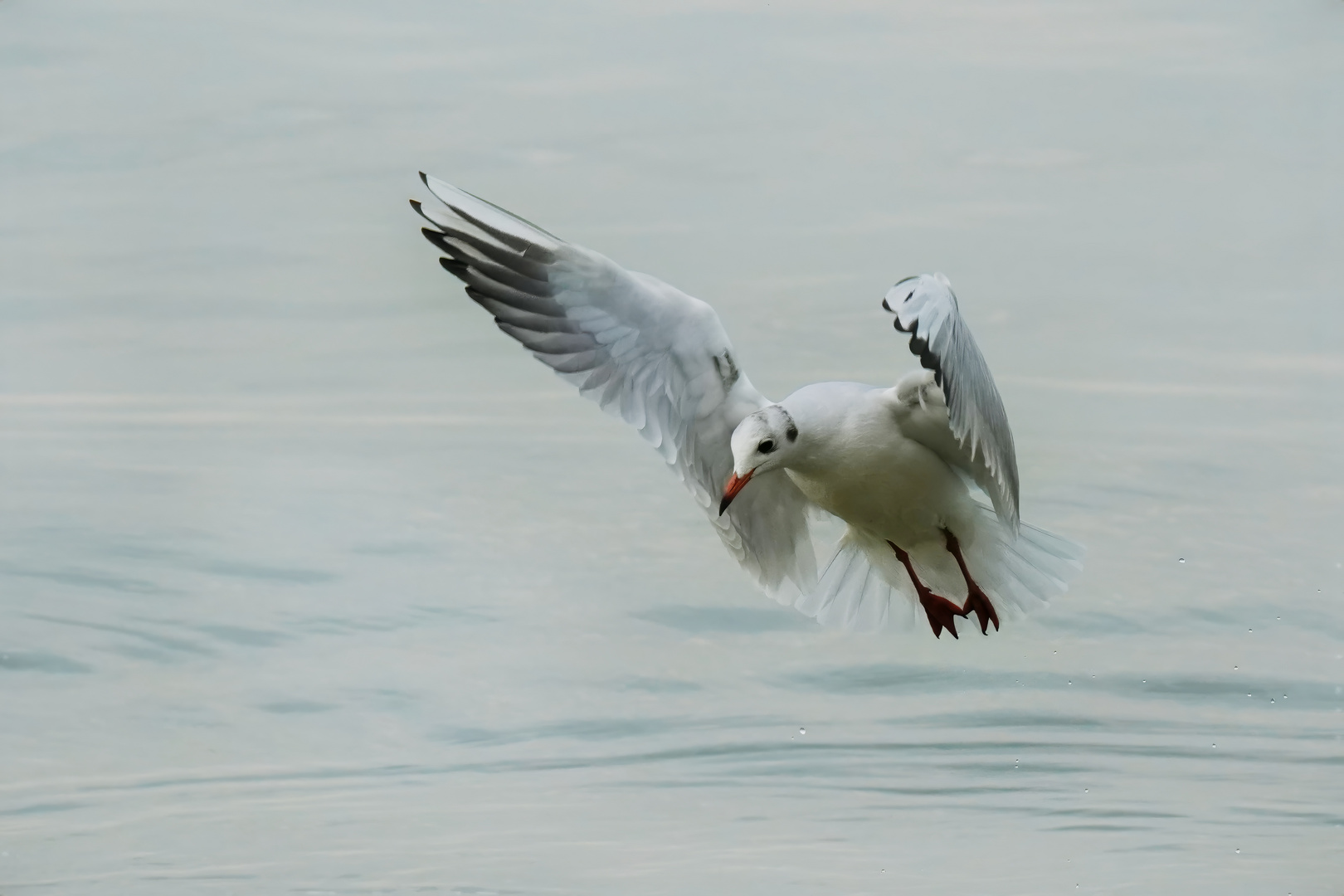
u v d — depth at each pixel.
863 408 9.12
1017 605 9.77
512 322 8.88
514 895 9.00
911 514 9.45
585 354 8.93
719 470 9.48
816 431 9.04
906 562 9.72
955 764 10.57
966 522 9.52
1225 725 11.01
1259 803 10.05
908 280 8.07
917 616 10.10
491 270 8.81
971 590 9.55
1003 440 8.72
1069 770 10.47
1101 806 10.00
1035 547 9.73
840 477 9.23
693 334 8.89
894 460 9.16
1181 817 9.89
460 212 8.82
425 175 8.85
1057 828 9.73
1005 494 8.97
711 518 9.68
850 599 10.15
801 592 10.14
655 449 9.14
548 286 8.79
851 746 10.80
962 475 9.55
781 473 9.73
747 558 9.95
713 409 9.22
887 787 10.29
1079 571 9.72
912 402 9.03
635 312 8.81
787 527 9.95
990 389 8.52
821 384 9.31
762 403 9.18
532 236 8.73
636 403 9.08
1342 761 10.58
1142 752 10.69
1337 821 9.81
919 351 7.77
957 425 8.09
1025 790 10.23
